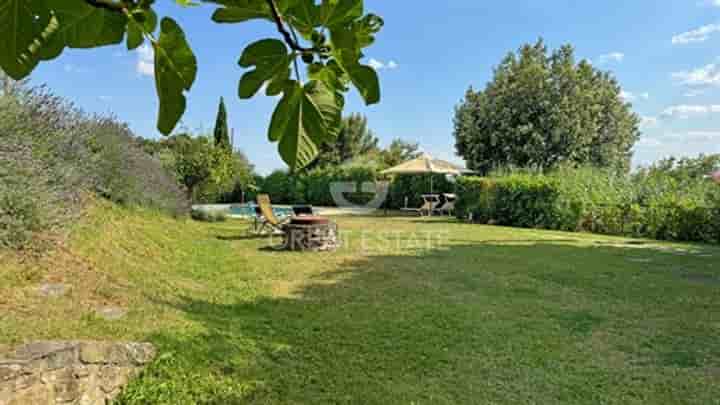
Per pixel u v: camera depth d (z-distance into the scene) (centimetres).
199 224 1103
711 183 960
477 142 1936
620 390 268
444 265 638
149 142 1272
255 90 59
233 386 260
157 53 57
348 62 57
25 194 389
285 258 683
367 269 606
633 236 995
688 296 476
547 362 306
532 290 497
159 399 243
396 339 341
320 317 390
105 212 677
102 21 55
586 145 1812
